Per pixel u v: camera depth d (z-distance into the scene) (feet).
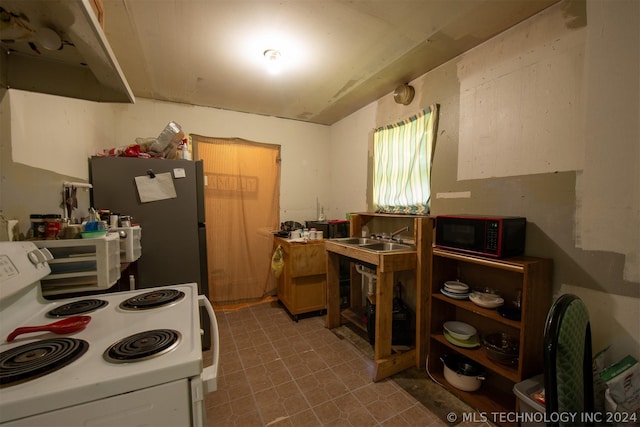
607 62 4.34
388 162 9.12
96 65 3.44
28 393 1.97
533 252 5.31
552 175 5.03
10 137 3.88
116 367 2.29
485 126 6.16
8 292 2.92
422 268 6.50
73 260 3.94
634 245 4.12
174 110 9.93
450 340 6.00
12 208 3.92
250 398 5.59
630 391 3.91
